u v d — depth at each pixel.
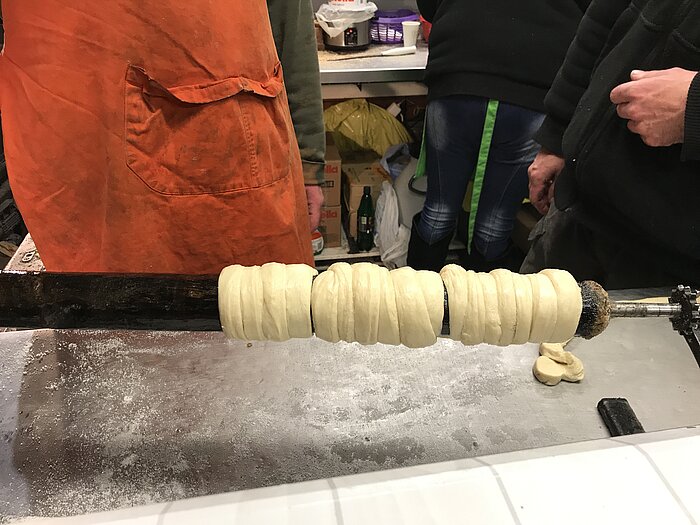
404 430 0.77
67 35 0.79
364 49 2.03
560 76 1.19
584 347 0.91
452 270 0.62
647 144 0.87
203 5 0.80
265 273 0.60
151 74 0.83
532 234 1.47
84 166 0.88
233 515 0.50
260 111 0.94
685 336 0.62
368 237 2.17
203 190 0.94
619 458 0.56
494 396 0.82
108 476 0.70
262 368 0.86
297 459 0.73
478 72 1.45
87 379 0.83
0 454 0.72
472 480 0.54
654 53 0.90
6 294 0.55
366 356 0.88
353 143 2.16
